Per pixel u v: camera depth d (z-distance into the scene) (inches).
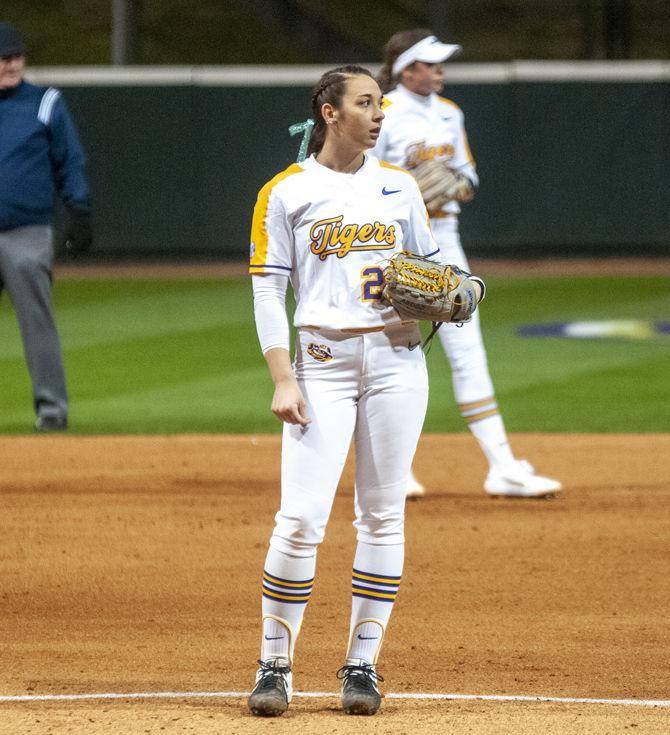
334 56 4648.1
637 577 899.4
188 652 731.4
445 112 1098.7
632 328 2290.8
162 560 944.9
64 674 685.9
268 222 597.0
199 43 4859.7
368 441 608.1
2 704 620.7
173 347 2118.6
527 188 3102.9
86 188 1422.2
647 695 650.2
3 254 1428.4
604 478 1232.2
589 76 3073.3
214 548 978.7
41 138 1401.3
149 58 4758.9
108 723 576.4
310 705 623.2
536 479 1143.6
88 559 947.3
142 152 3105.3
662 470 1264.8
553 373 1862.7
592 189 3110.2
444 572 912.3
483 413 1141.1
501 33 5088.6
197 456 1330.0
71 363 1977.1
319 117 597.9
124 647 741.9
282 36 4921.3
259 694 592.4
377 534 616.4
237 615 811.4
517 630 776.3
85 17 4997.5
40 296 1439.5
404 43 1074.1
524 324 2369.6
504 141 3088.1
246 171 3100.4
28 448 1366.9
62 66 4677.7
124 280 2974.9
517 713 601.9
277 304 600.4
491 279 2945.4
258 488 1187.9
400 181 607.2
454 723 580.1
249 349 2090.3
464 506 1119.6
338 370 597.9
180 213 3125.0
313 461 597.9
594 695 650.2
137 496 1151.6
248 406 1633.9
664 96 3080.7
